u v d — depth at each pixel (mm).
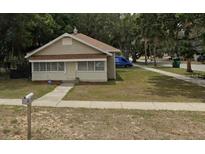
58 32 41156
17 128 10234
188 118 11641
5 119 11562
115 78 28281
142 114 12328
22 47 36562
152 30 28719
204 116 12031
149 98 16531
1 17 30344
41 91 19609
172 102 15266
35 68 27109
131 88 21062
